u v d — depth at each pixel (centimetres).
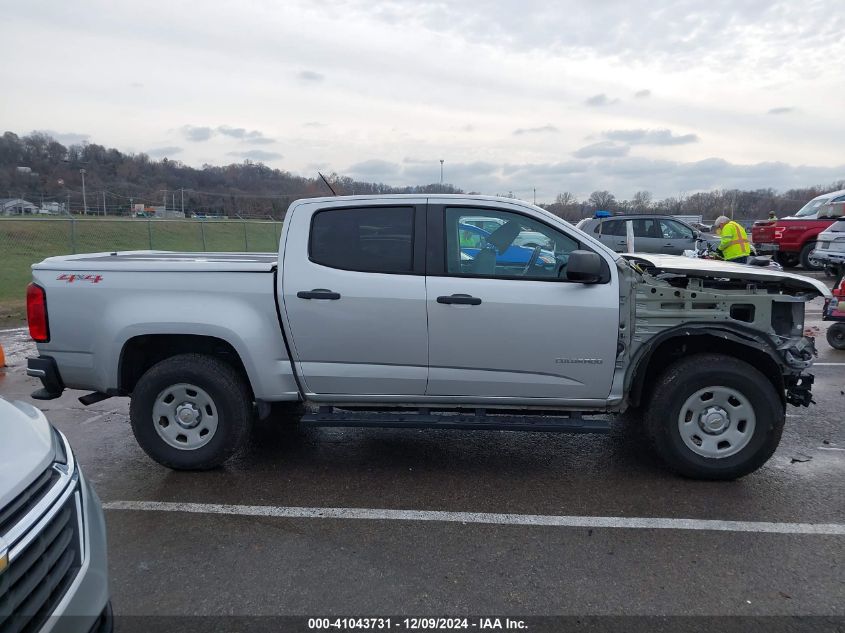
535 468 467
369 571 330
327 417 445
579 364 427
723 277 434
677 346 452
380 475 456
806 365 423
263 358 437
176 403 449
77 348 449
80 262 455
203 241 2631
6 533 195
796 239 1723
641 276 439
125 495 423
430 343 429
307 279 431
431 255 431
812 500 411
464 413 451
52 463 236
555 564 336
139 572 330
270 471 463
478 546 355
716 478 436
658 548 352
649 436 438
